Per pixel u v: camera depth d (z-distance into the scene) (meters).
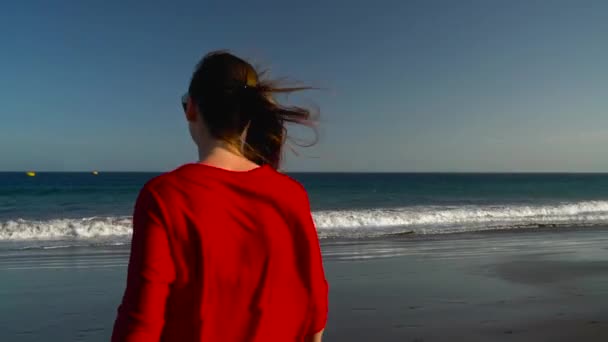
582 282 7.87
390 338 5.20
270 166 1.14
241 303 0.95
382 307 6.35
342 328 5.51
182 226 0.92
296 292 1.03
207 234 0.92
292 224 1.03
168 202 0.93
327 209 26.70
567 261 9.72
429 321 5.79
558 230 14.95
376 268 8.90
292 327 1.03
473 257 10.12
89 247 11.38
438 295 6.99
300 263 1.04
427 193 46.31
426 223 17.14
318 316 1.07
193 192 0.95
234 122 1.07
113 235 13.55
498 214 19.66
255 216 0.98
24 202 31.83
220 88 1.07
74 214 23.41
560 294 7.11
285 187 1.06
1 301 6.64
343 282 7.76
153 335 0.87
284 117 1.13
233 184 0.99
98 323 5.80
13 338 5.29
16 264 9.25
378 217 17.08
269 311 0.98
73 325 5.72
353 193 46.16
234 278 0.95
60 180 81.31
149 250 0.90
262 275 0.97
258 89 1.09
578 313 6.15
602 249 11.28
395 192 47.84
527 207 21.47
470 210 20.64
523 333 5.39
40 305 6.48
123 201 32.56
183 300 0.92
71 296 6.94
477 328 5.55
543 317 5.97
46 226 13.76
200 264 0.92
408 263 9.41
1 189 46.53
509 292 7.19
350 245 11.75
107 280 7.92
